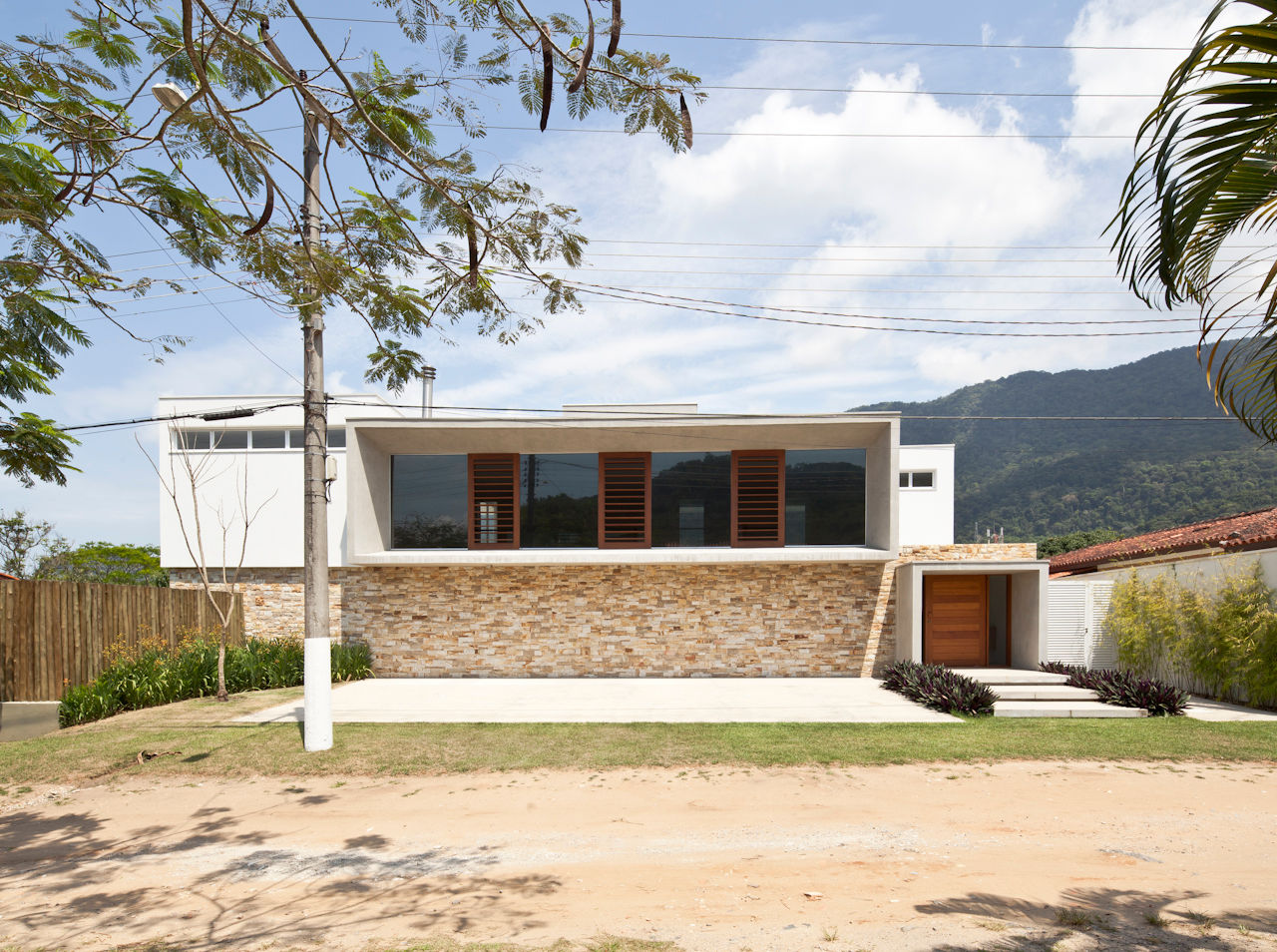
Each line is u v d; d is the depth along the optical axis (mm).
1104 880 5945
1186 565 15586
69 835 7441
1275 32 3215
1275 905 5422
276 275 6840
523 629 17641
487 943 4887
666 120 5234
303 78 5824
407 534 18406
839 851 6668
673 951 4699
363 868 6453
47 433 8922
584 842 7008
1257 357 4281
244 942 5012
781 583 17484
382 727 11461
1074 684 14328
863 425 16922
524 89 5242
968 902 5484
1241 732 11219
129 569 33500
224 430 20172
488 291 7113
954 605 17375
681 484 18219
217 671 14359
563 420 16828
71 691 11938
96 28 5613
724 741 10633
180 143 5883
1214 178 3506
